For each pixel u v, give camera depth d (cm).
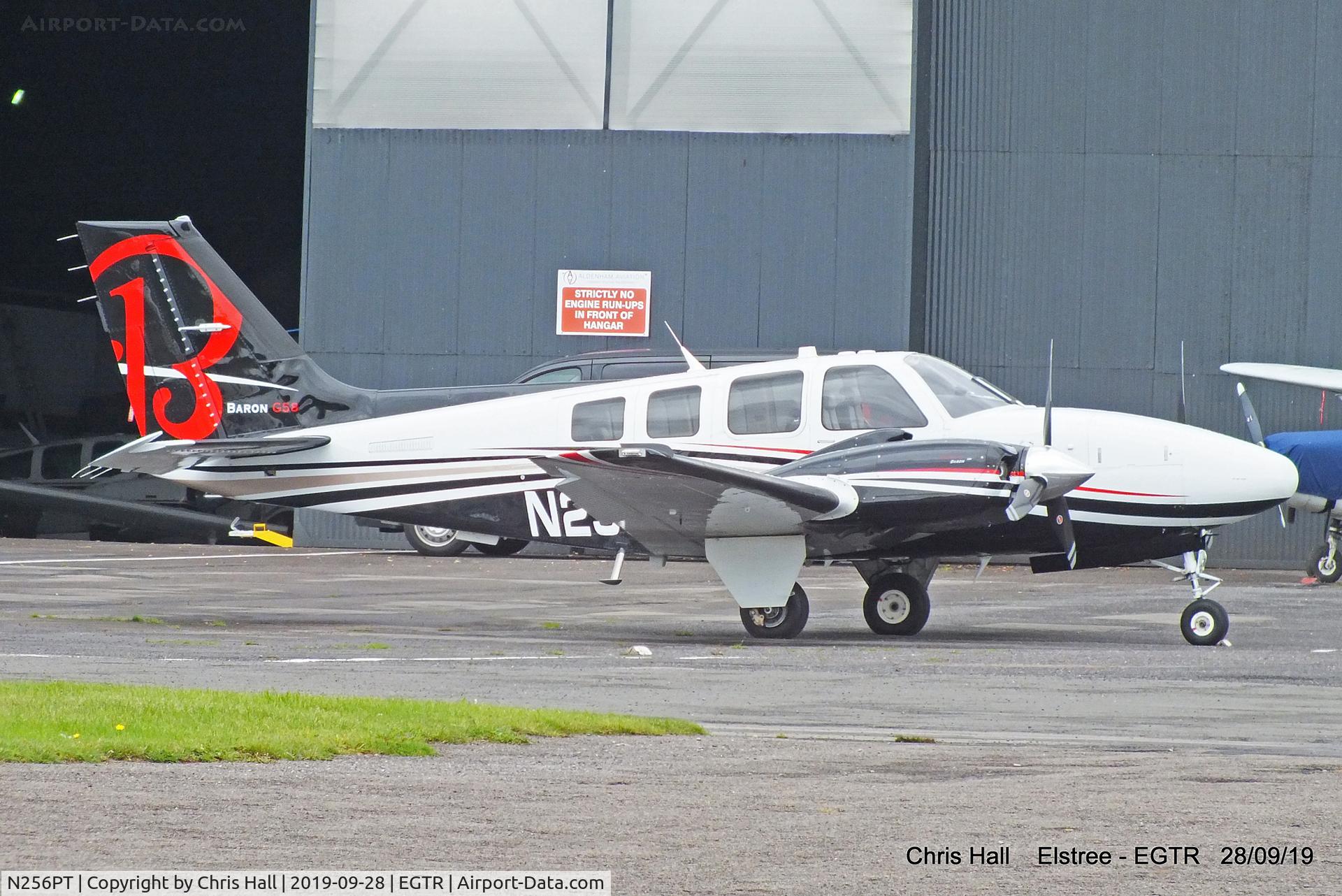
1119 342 9256
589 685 3469
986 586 7306
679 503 4581
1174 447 4706
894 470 4566
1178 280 9212
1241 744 2711
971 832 1941
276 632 4831
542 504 5272
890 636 4919
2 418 13238
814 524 4616
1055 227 9306
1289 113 9125
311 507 5600
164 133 13412
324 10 9619
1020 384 9338
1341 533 7594
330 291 9600
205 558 8619
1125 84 9244
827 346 9312
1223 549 9069
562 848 1838
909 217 9238
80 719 2573
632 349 9431
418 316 9562
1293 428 9100
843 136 9294
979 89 9338
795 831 1939
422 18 9588
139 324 6244
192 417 6281
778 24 9375
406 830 1912
